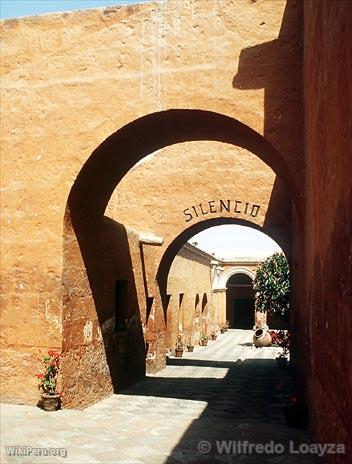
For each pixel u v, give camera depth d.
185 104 8.16
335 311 4.04
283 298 19.83
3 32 9.03
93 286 9.63
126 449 6.40
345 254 3.47
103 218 10.23
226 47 8.12
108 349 10.37
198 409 9.09
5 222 8.78
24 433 6.91
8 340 8.52
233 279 40.88
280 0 8.02
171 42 8.33
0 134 8.93
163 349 15.55
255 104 7.91
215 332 31.30
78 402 8.77
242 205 14.55
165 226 14.96
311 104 5.88
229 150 14.81
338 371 3.92
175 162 15.09
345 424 3.62
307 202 6.93
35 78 8.83
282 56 7.90
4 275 8.67
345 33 3.23
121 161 9.56
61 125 8.66
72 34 8.73
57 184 8.60
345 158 3.39
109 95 8.49
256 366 17.06
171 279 19.70
